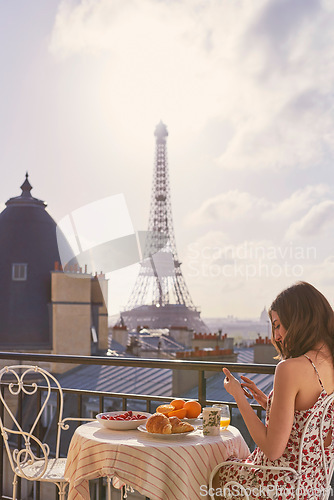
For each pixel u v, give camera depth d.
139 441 2.32
